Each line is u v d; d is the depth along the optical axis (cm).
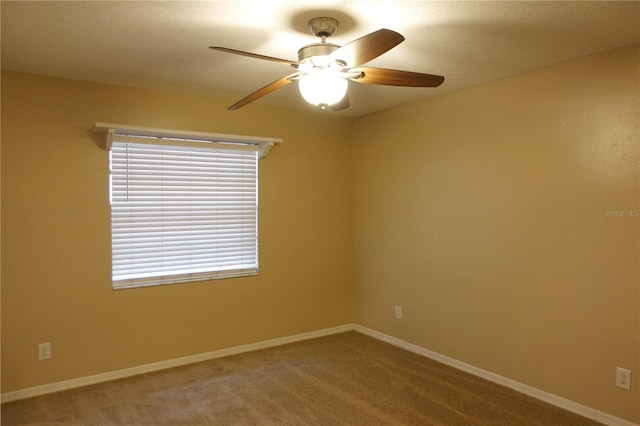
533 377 308
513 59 280
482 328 341
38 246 311
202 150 380
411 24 225
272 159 415
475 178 344
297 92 362
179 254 371
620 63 260
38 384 311
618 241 263
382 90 356
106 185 335
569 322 287
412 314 403
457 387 323
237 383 330
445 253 370
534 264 306
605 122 267
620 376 263
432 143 379
